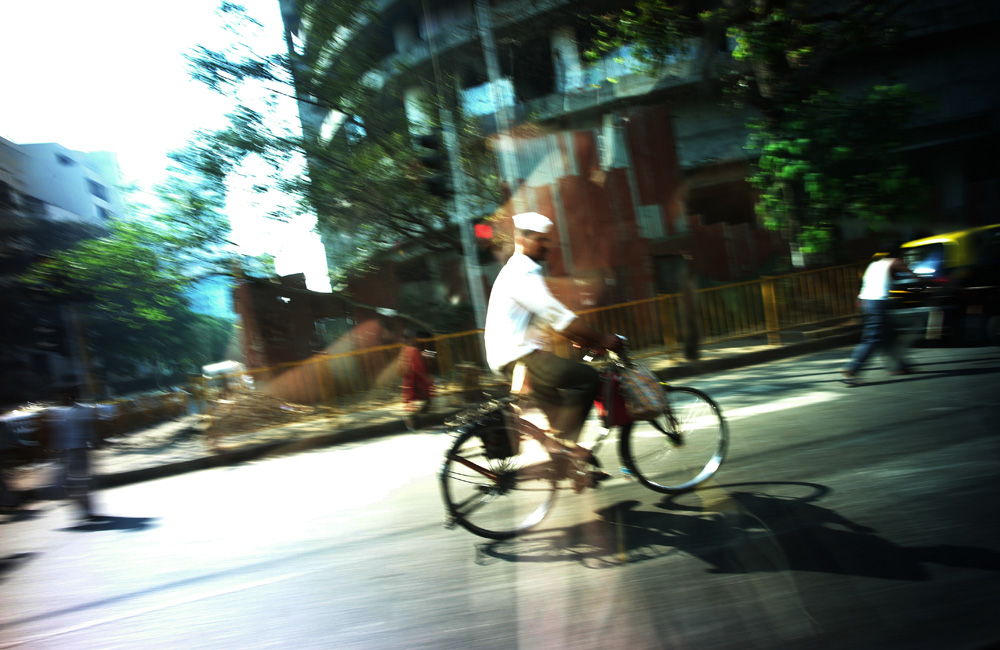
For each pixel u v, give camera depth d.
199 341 22.11
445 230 11.93
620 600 2.52
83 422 6.02
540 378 3.37
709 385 7.50
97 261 11.10
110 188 31.05
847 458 3.76
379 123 10.84
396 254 12.74
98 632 3.08
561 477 3.50
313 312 12.30
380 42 10.20
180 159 10.56
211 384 9.27
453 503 3.49
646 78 9.31
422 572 3.17
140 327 17.89
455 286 12.91
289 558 3.75
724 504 3.35
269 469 7.52
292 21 10.74
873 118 8.32
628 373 3.56
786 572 2.52
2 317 11.73
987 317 4.87
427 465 6.02
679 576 2.64
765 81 9.43
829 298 9.32
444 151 9.68
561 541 3.26
